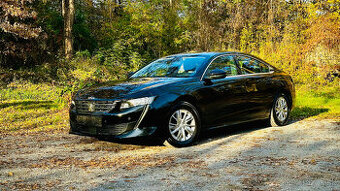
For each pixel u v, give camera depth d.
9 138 5.72
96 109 4.50
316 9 12.78
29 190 2.89
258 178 3.13
